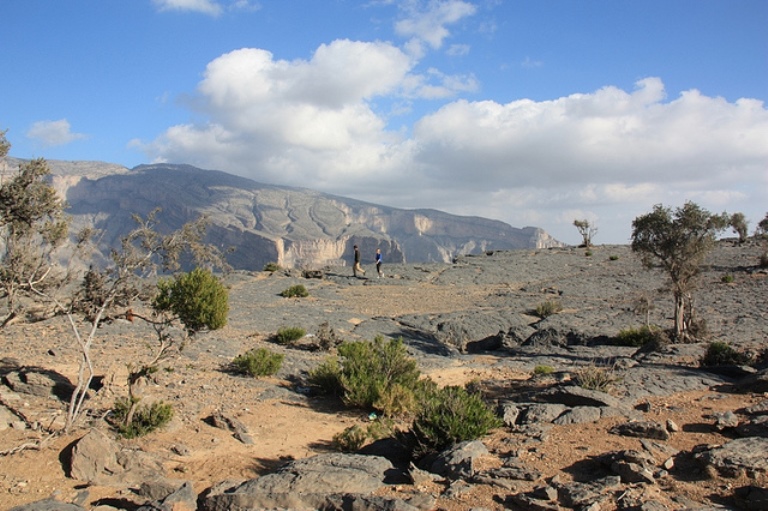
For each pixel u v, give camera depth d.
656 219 24.22
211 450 11.84
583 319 31.64
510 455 9.12
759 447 8.17
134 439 11.97
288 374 19.23
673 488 7.35
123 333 21.66
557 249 69.88
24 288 11.25
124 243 11.49
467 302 39.28
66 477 9.70
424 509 7.19
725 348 17.88
